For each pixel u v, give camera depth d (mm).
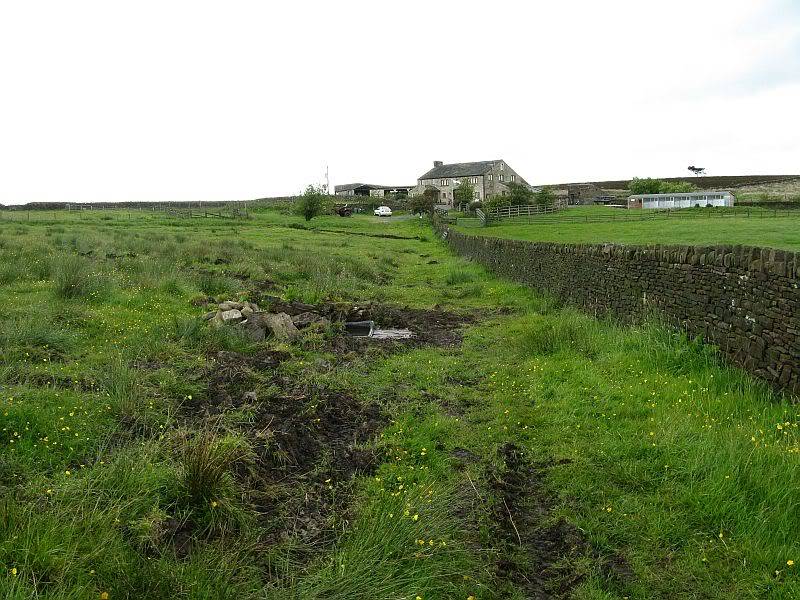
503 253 21562
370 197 105188
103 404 5926
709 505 4691
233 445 5230
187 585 3559
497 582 4062
